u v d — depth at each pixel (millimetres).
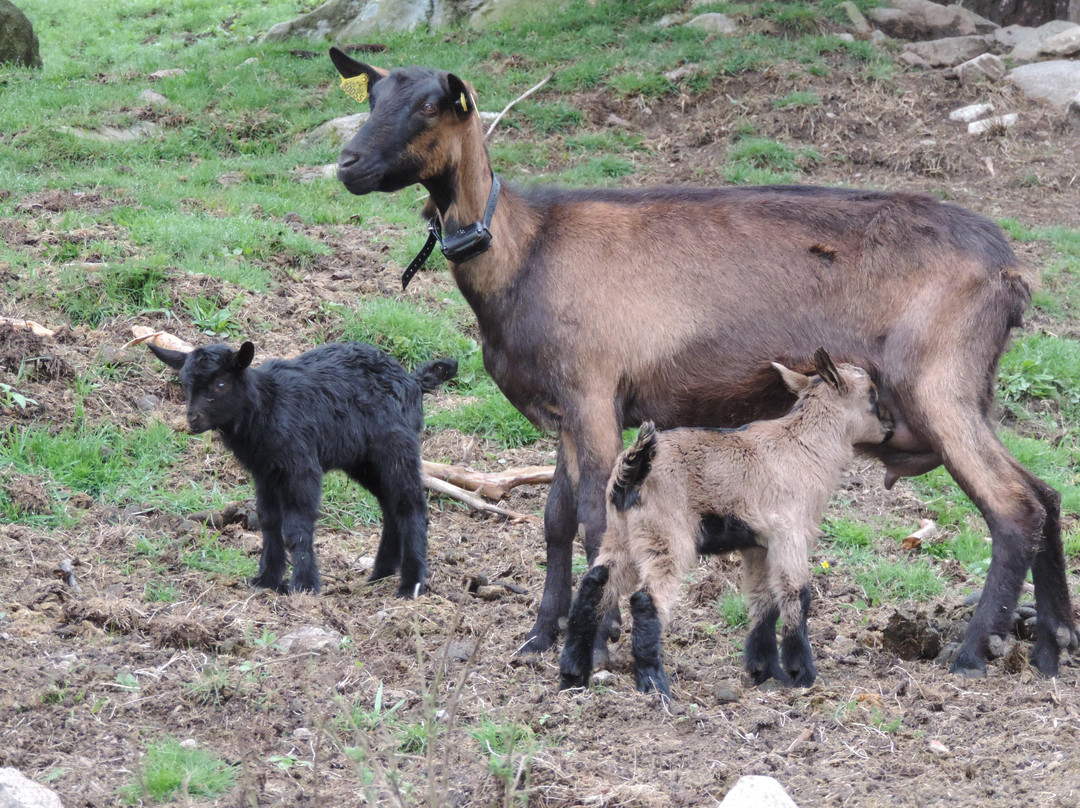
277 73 21703
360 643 6391
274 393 7125
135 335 10266
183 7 33000
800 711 5609
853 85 19719
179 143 18141
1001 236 6559
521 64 21312
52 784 4613
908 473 6758
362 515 8914
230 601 6898
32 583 6730
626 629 6930
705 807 4570
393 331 11102
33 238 11859
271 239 12797
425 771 4875
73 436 8867
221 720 5332
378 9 25375
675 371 6480
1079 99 19125
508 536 8641
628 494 5598
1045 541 6344
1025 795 4703
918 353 6289
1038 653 6379
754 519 5797
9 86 20953
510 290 6500
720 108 19359
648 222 6594
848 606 7625
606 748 5168
